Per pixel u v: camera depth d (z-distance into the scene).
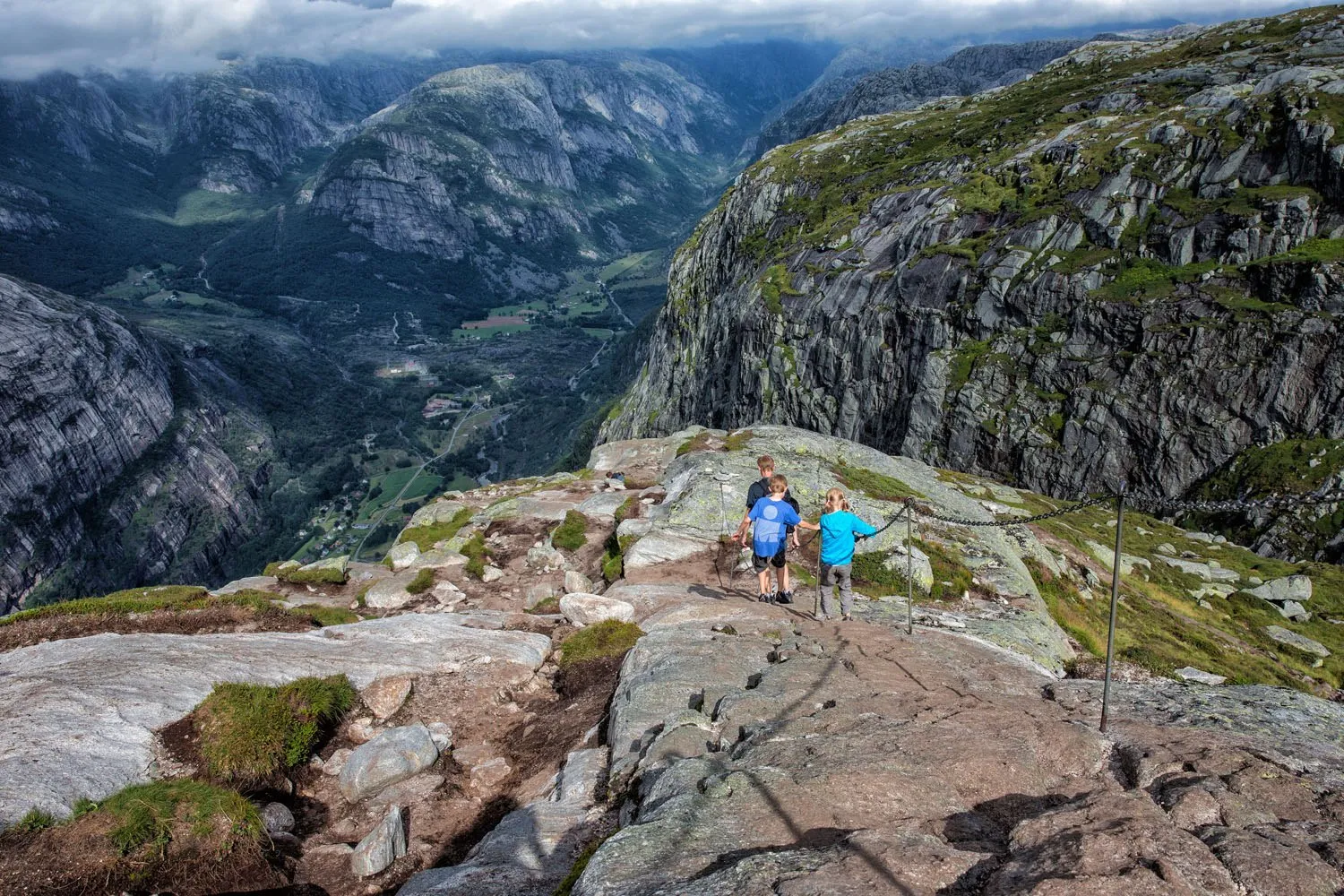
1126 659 26.33
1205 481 92.62
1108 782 7.11
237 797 9.39
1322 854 5.30
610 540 24.83
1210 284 97.88
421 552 26.72
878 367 124.88
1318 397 87.38
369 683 13.62
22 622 15.66
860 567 21.39
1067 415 103.00
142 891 8.20
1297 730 8.77
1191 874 4.89
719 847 5.93
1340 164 93.25
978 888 5.01
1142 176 110.44
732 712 9.45
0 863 7.82
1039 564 30.92
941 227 127.69
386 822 9.61
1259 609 52.47
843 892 4.82
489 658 14.97
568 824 8.50
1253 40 170.25
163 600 18.20
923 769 7.08
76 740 9.93
